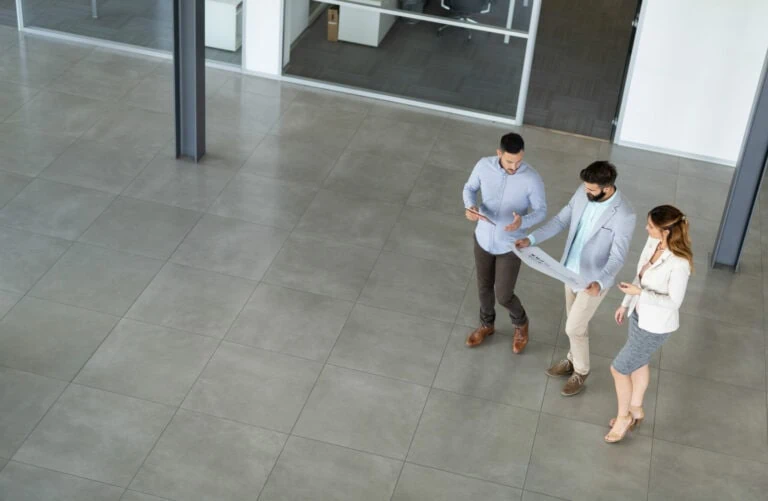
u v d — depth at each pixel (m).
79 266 7.12
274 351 6.55
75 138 8.62
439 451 5.95
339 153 8.80
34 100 9.13
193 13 7.72
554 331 6.95
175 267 7.21
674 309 5.54
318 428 6.02
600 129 9.55
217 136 8.87
